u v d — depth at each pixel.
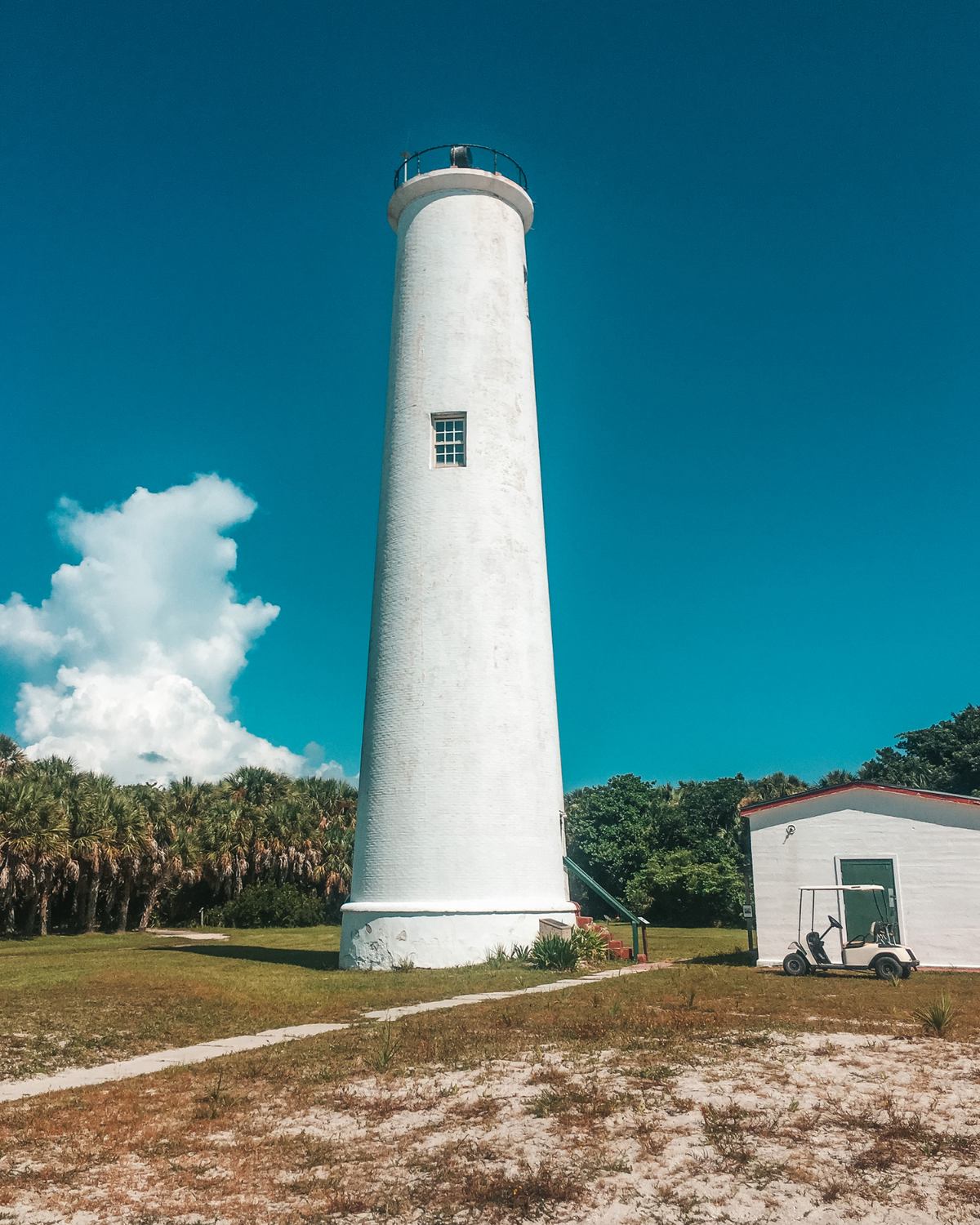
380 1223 5.95
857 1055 9.86
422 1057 10.25
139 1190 6.57
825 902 20.47
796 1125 7.50
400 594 22.06
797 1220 5.81
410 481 22.81
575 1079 9.02
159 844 50.12
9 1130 7.96
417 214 25.06
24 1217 6.11
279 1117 8.23
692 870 47.66
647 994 15.00
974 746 50.62
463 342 23.56
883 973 17.78
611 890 52.25
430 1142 7.39
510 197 25.55
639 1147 7.12
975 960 19.23
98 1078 10.06
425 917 19.86
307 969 20.80
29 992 15.73
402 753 21.00
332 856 55.75
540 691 22.12
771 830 21.22
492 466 22.80
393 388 24.14
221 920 51.53
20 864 41.31
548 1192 6.27
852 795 20.67
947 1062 9.50
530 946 20.08
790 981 17.16
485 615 21.69
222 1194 6.47
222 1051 11.30
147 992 15.66
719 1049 10.22
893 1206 5.96
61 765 50.78
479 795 20.58
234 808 55.16
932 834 19.95
